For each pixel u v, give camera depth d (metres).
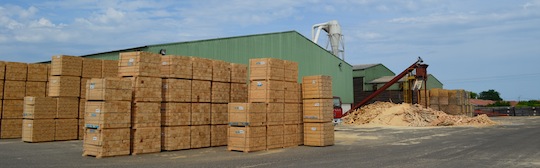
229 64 17.91
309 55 38.84
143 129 14.31
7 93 20.52
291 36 36.03
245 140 14.96
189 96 16.06
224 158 13.12
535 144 16.89
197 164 11.65
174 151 15.15
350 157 13.19
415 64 42.31
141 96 14.34
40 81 21.61
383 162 11.95
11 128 20.55
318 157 13.26
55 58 19.81
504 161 12.02
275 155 13.94
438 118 36.31
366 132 26.00
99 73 20.92
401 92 51.31
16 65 20.88
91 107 13.57
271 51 33.28
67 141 19.08
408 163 11.73
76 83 20.05
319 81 17.36
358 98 55.22
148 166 11.27
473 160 12.30
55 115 19.20
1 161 11.99
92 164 11.63
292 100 17.39
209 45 26.75
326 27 61.16
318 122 17.23
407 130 28.14
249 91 16.61
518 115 64.25
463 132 25.33
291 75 17.52
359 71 55.56
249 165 11.42
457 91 47.34
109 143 13.34
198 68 16.48
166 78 15.52
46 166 11.10
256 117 15.30
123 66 14.68
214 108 17.03
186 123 15.87
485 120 36.03
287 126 16.92
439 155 13.59
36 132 18.39
